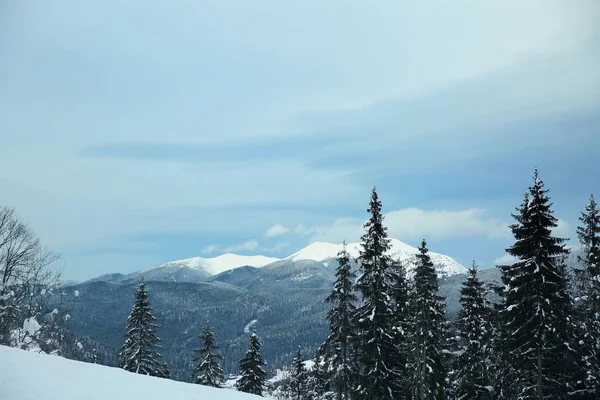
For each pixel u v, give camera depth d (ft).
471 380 114.11
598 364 98.12
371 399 100.17
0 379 33.68
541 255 89.25
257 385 155.53
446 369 114.21
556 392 96.68
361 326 103.81
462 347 123.54
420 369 104.32
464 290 119.96
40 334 111.55
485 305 118.01
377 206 107.55
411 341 106.93
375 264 104.83
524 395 100.01
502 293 108.37
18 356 45.93
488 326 117.08
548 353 90.33
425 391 104.27
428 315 105.09
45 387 34.47
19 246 124.16
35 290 126.82
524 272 91.09
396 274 110.42
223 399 48.26
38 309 123.13
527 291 89.35
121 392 39.40
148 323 147.33
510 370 112.37
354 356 107.65
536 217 90.53
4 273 119.85
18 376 35.99
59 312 126.62
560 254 91.50
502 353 110.73
